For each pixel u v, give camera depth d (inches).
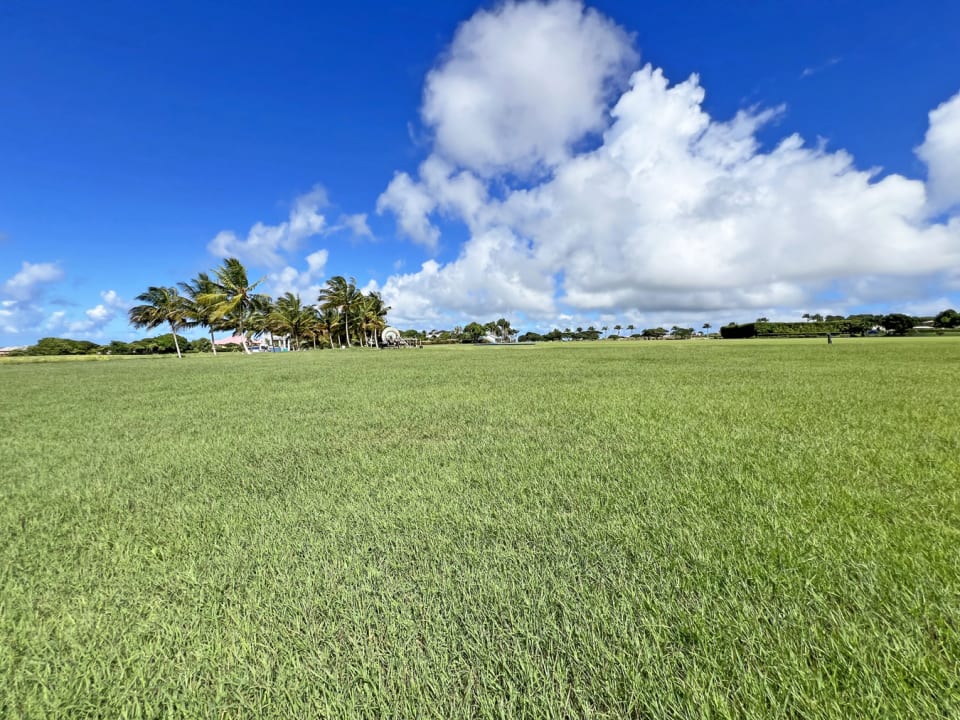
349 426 177.6
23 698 44.6
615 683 43.2
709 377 324.2
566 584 59.3
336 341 2423.7
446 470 114.3
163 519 87.2
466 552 69.5
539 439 145.5
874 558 62.7
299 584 61.5
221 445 150.9
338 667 46.4
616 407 199.3
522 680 44.1
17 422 208.7
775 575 59.4
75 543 77.0
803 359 498.0
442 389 294.0
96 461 133.8
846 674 42.8
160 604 58.2
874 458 111.1
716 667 44.6
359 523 82.4
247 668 46.7
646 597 55.9
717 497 88.5
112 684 45.7
